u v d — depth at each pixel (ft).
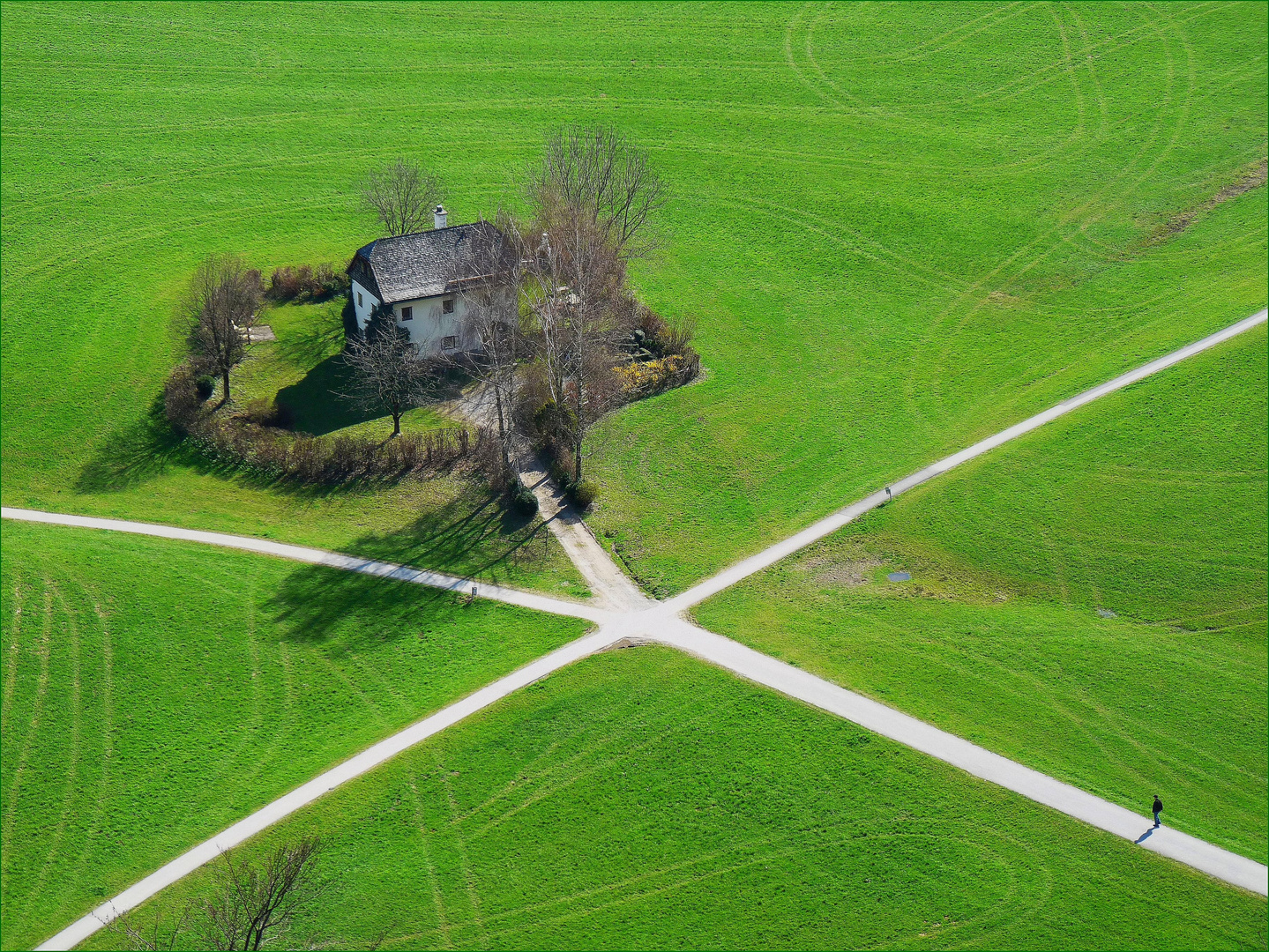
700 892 204.23
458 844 212.84
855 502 295.28
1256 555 278.67
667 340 344.08
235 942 181.16
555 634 256.73
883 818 214.48
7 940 200.23
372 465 304.91
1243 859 206.59
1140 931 196.13
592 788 221.66
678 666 246.27
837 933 197.77
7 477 310.86
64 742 234.58
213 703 242.58
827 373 344.28
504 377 305.94
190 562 278.67
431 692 243.19
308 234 401.29
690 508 295.07
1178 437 311.47
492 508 294.46
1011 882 203.72
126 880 208.44
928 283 384.27
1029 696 239.50
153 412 328.70
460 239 333.01
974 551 279.90
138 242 397.80
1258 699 240.94
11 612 264.52
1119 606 266.98
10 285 378.53
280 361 340.39
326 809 218.79
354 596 268.62
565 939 197.98
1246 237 395.75
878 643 252.62
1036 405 326.65
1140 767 224.53
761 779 221.87
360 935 198.59
